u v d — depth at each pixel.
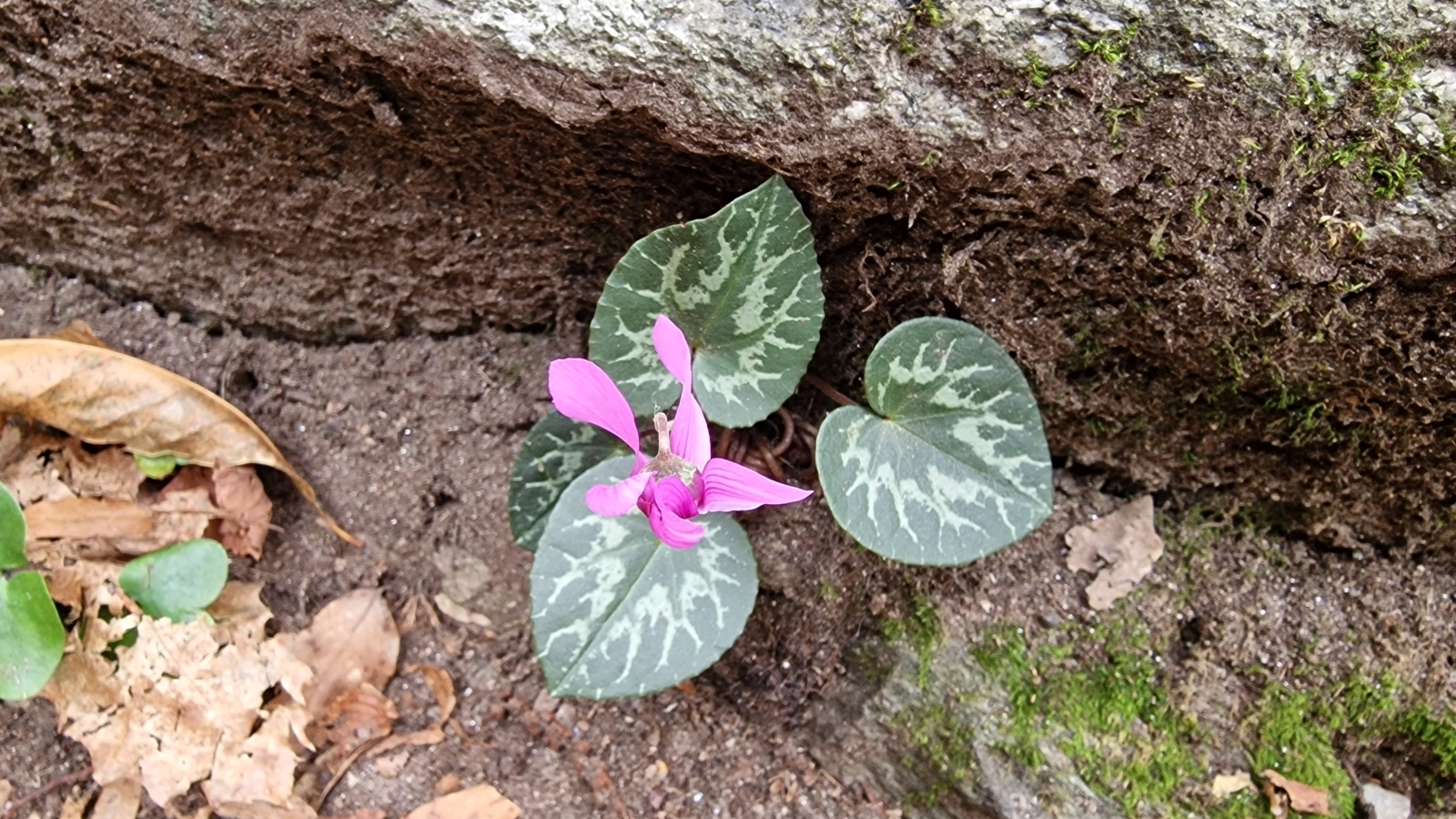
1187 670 0.20
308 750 0.21
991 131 0.16
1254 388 0.18
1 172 0.20
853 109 0.16
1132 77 0.16
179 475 0.22
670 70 0.16
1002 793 0.20
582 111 0.17
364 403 0.23
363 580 0.23
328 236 0.21
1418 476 0.18
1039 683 0.20
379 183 0.20
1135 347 0.18
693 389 0.19
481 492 0.23
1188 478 0.20
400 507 0.23
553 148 0.18
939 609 0.20
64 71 0.18
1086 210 0.17
